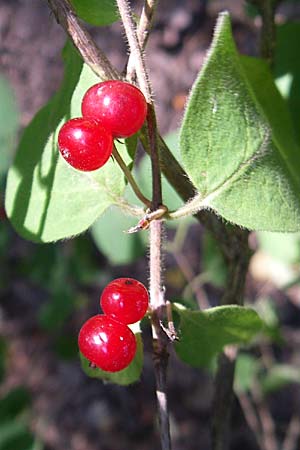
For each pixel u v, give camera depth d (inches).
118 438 12.5
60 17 4.2
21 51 14.3
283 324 12.0
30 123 5.1
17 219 4.9
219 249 5.7
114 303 4.1
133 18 4.3
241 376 9.6
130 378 4.5
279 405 11.9
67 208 4.7
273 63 6.0
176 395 12.5
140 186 6.2
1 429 8.1
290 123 5.4
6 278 13.3
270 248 8.5
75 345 11.1
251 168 4.0
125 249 7.4
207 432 12.1
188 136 3.9
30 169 4.9
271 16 5.9
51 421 12.7
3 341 10.5
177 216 4.1
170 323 4.2
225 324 4.7
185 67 13.9
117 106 3.8
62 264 11.4
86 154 3.9
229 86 3.8
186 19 14.0
